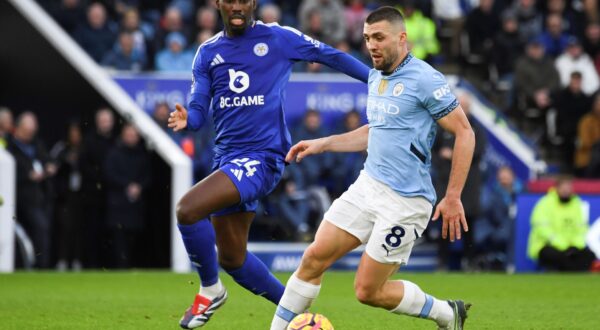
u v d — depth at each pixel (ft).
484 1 235.61
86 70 194.18
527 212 189.57
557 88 226.58
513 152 216.54
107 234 185.37
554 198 185.26
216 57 88.48
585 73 235.61
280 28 89.86
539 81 226.38
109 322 102.78
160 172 188.75
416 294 80.23
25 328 97.81
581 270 183.62
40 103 200.03
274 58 88.69
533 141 230.07
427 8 238.07
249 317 107.86
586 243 184.96
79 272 167.12
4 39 199.62
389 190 76.79
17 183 177.06
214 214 87.40
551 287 148.05
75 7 208.13
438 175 180.14
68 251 185.88
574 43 236.22
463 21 244.42
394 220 76.38
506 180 194.18
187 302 123.65
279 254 189.26
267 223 191.62
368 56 217.77
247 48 88.28
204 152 192.95
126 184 180.14
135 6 221.05
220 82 88.38
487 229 193.47
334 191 193.57
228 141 88.48
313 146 83.05
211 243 85.20
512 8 243.19
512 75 236.22
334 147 83.51
